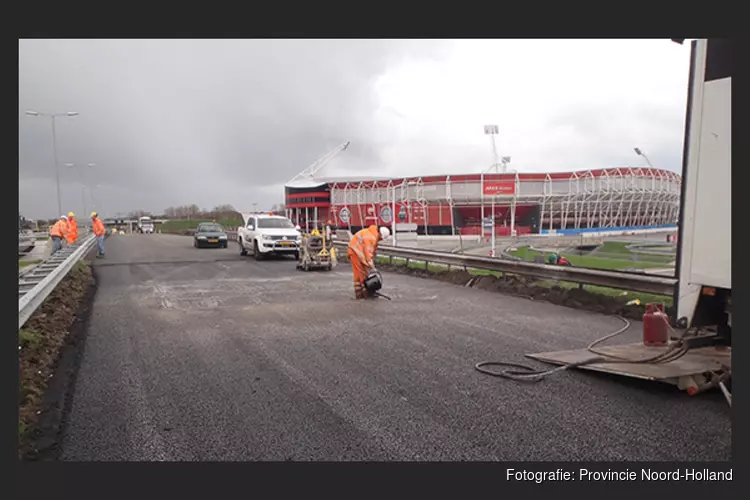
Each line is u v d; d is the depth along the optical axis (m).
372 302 11.48
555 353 6.78
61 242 22.34
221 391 5.61
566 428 4.57
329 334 8.27
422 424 4.69
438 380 5.89
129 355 7.13
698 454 4.12
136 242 45.31
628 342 7.57
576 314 9.87
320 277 16.75
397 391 5.54
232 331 8.57
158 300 12.00
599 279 10.56
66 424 4.80
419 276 17.00
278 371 6.29
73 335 8.45
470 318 9.52
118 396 5.51
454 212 56.56
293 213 71.88
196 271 18.88
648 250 16.28
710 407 5.02
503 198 53.91
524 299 11.80
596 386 5.63
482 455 4.14
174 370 6.39
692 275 5.34
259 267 20.45
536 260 17.64
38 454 4.24
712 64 5.07
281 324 9.10
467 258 15.02
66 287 12.91
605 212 57.22
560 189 54.16
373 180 70.44
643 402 5.16
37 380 6.02
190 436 4.52
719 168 5.07
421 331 8.43
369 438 4.43
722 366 5.52
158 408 5.15
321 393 5.50
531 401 5.21
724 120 5.02
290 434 4.52
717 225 5.09
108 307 11.14
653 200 60.69
